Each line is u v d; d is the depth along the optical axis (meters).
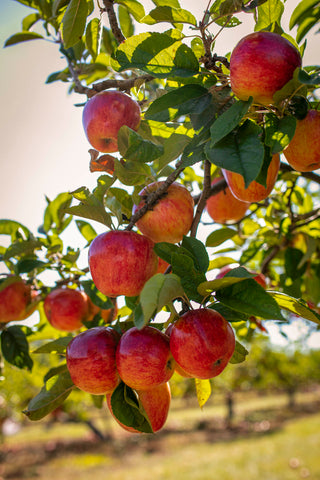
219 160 0.53
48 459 6.20
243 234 1.21
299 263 1.00
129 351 0.56
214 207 1.04
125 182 0.67
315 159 0.62
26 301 0.94
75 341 0.60
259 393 13.62
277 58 0.55
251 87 0.56
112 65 0.66
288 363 8.27
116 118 0.72
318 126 0.60
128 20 0.97
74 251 0.95
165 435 7.57
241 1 0.61
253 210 1.19
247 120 0.56
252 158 0.52
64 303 0.92
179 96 0.60
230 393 8.58
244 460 5.00
